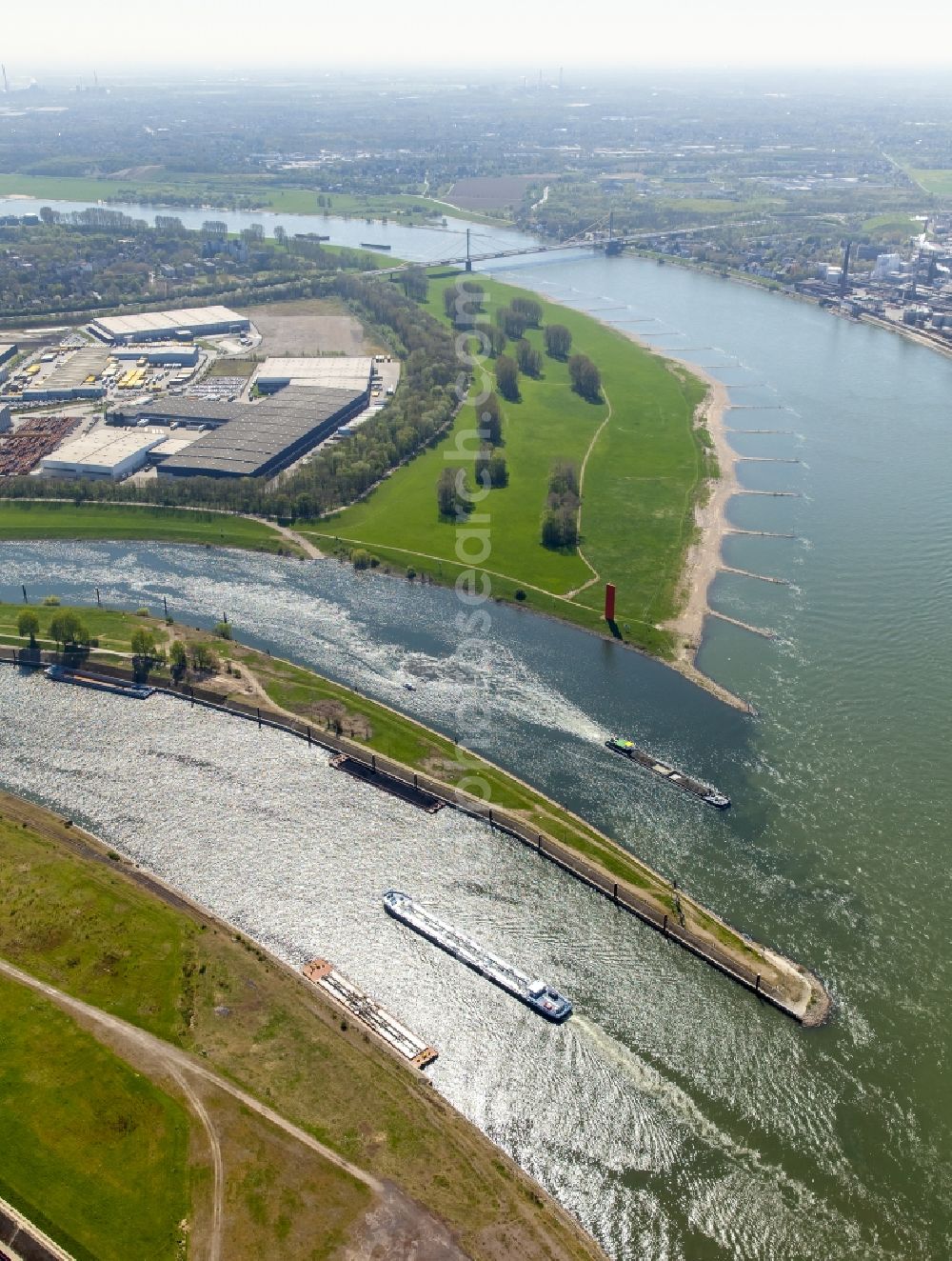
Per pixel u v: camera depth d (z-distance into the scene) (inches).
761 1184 6515.8
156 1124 6520.7
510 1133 6781.5
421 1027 7485.2
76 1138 6437.0
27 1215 6023.6
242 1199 6117.1
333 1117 6658.5
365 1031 7327.8
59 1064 6899.6
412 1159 6427.2
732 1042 7426.2
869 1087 7111.2
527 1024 7519.7
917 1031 7504.9
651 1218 6314.0
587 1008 7672.2
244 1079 6860.2
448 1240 5964.6
